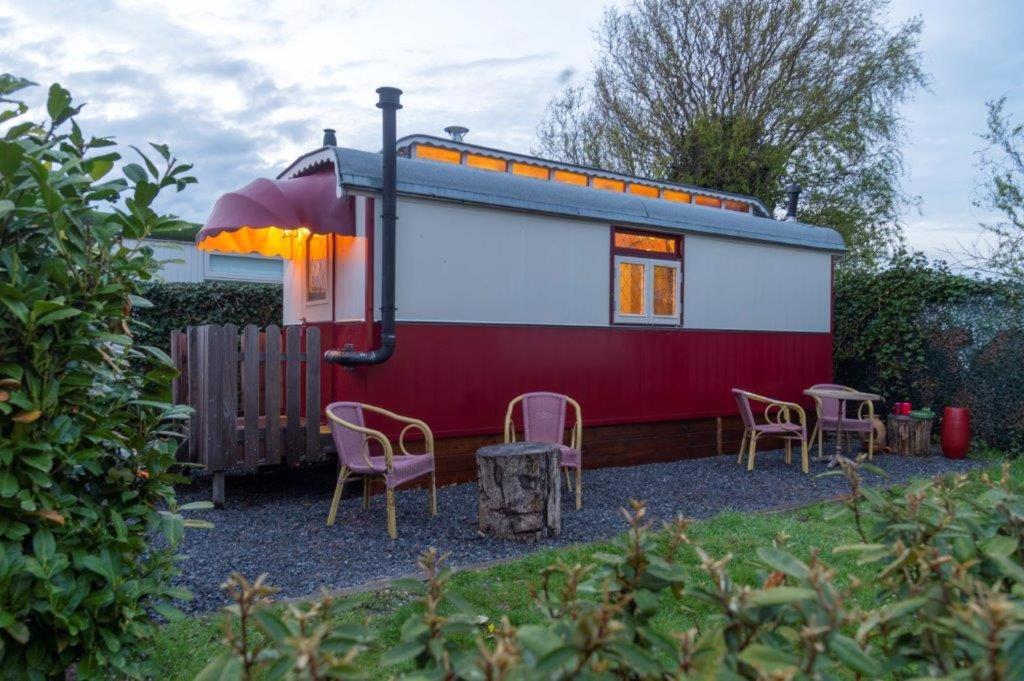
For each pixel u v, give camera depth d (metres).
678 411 8.17
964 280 9.25
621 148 18.55
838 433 8.16
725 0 17.48
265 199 6.13
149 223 2.30
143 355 2.44
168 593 2.44
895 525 1.64
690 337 8.29
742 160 17.12
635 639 1.35
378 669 2.85
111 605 2.22
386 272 6.04
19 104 2.12
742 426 8.83
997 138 9.61
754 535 4.89
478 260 6.71
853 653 1.11
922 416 8.97
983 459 8.66
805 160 17.61
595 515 5.66
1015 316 8.87
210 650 3.01
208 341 5.72
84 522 2.17
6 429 2.05
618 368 7.69
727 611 1.26
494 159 7.66
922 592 1.38
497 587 3.86
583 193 7.48
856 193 17.55
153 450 2.39
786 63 17.48
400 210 6.26
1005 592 1.51
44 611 2.00
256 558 4.50
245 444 5.88
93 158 2.27
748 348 8.84
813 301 9.57
